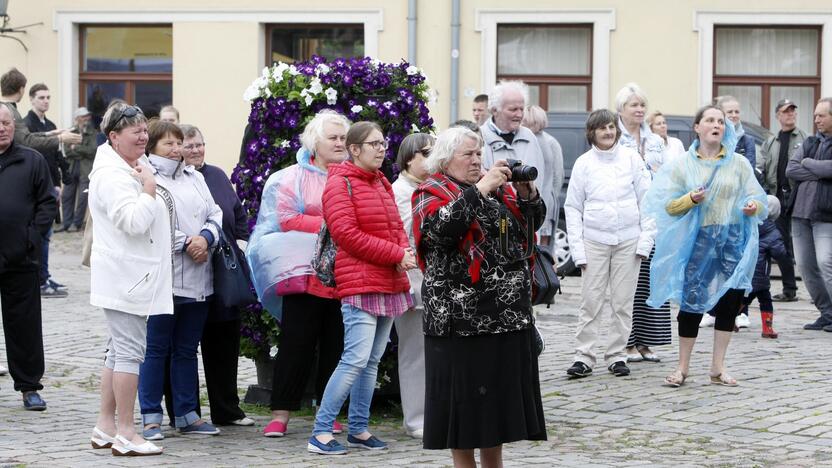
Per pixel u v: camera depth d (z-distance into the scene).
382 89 9.48
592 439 8.60
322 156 8.64
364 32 23.67
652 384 10.49
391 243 8.07
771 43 23.22
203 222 8.70
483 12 23.25
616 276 10.91
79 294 16.61
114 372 8.02
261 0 23.88
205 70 24.14
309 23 23.83
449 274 6.50
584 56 23.48
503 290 6.48
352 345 8.14
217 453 8.17
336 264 8.16
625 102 11.66
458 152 6.61
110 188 7.84
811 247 13.66
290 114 9.32
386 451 8.35
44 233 9.79
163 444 8.44
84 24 24.69
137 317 8.02
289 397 8.72
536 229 6.71
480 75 23.31
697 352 12.14
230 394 9.13
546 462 7.88
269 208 8.79
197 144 8.98
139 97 24.70
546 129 19.03
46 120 16.94
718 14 22.86
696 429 8.84
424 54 23.39
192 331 8.75
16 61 24.62
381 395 9.69
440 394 6.52
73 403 9.94
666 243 10.28
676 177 10.27
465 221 6.38
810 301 16.38
